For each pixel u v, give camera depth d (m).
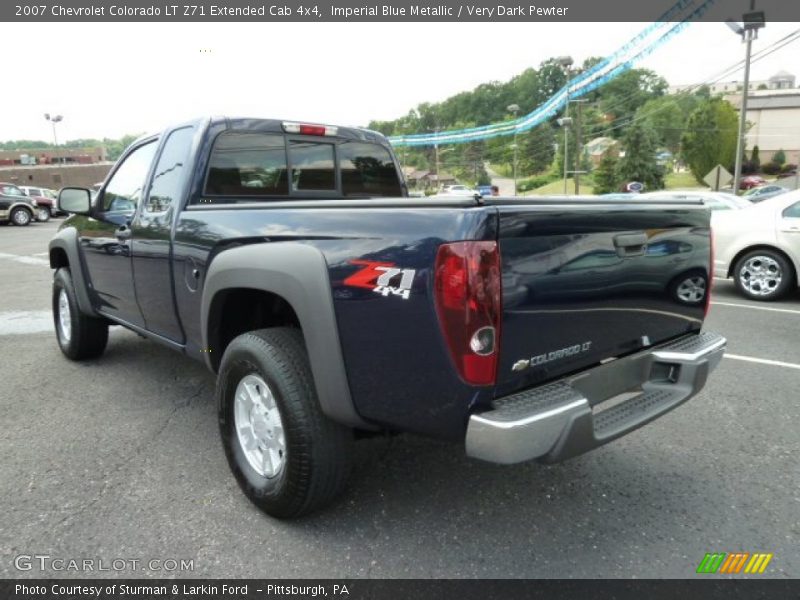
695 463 3.08
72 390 4.18
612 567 2.25
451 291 1.88
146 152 3.77
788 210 7.19
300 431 2.31
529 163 85.38
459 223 1.88
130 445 3.29
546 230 2.03
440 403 2.01
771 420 3.61
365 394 2.17
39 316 6.74
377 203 2.13
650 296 2.57
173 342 3.43
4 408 3.84
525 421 1.90
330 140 3.90
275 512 2.50
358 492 2.79
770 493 2.78
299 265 2.26
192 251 2.93
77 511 2.62
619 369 2.46
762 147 84.44
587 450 2.14
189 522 2.54
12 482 2.88
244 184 3.40
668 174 78.00
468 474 2.97
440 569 2.23
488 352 1.91
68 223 4.68
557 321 2.12
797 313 6.67
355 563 2.27
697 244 2.82
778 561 2.28
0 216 23.38
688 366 2.57
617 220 2.30
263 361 2.40
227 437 2.70
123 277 3.74
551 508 2.66
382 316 2.06
